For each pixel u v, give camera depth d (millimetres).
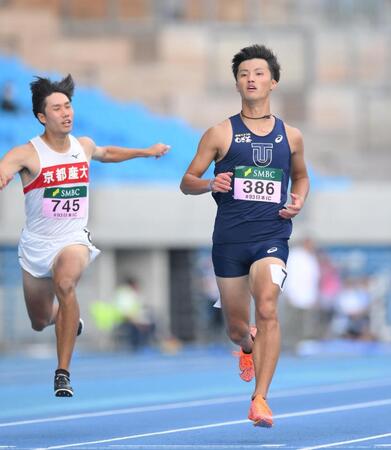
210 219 74688
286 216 22875
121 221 71688
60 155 23719
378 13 108500
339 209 78750
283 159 23172
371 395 37781
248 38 104625
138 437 25031
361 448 22156
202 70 103750
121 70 102625
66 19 102875
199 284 73812
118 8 103625
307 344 63750
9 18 101125
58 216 23797
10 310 67938
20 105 83000
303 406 33656
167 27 103688
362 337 71375
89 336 70125
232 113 101625
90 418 30797
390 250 80562
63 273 23484
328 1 107625
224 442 23562
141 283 73438
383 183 87875
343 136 103625
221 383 45062
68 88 23672
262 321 22344
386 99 104812
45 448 22500
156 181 77000
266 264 22641
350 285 72688
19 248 24484
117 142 83062
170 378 47875
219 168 23281
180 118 100188
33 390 41938
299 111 103875
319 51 104938
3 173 23094
